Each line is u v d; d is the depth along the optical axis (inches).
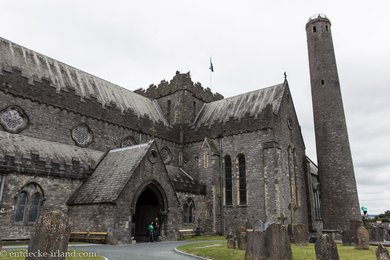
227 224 1407.5
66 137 1171.9
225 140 1520.7
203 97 1923.0
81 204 967.6
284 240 547.5
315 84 1594.5
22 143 999.6
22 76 1083.9
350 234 869.2
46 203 950.4
